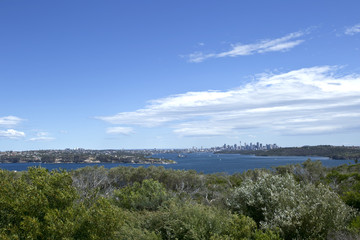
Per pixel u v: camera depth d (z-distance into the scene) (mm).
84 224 5879
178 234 6695
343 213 7516
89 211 6180
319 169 20844
